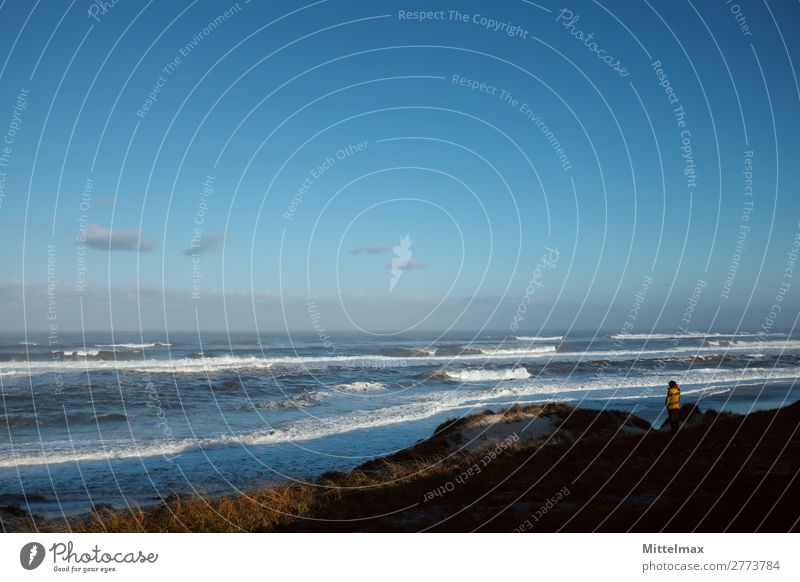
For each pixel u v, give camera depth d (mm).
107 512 12617
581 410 22172
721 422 20125
